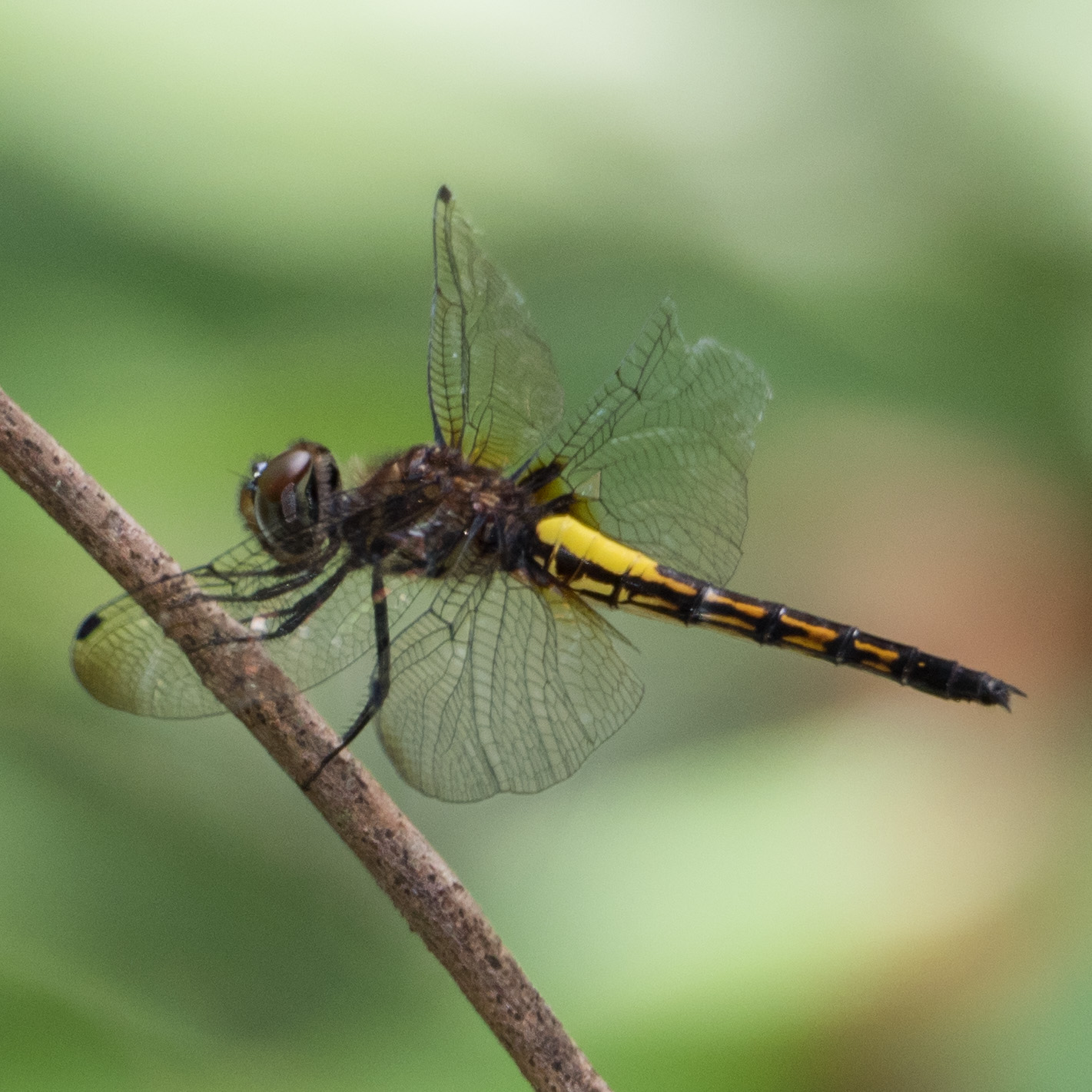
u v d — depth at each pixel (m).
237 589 0.92
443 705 0.93
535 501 0.94
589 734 0.93
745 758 0.95
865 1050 0.94
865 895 0.94
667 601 0.94
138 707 0.92
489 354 0.94
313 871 0.94
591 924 0.94
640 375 0.94
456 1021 0.94
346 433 0.95
